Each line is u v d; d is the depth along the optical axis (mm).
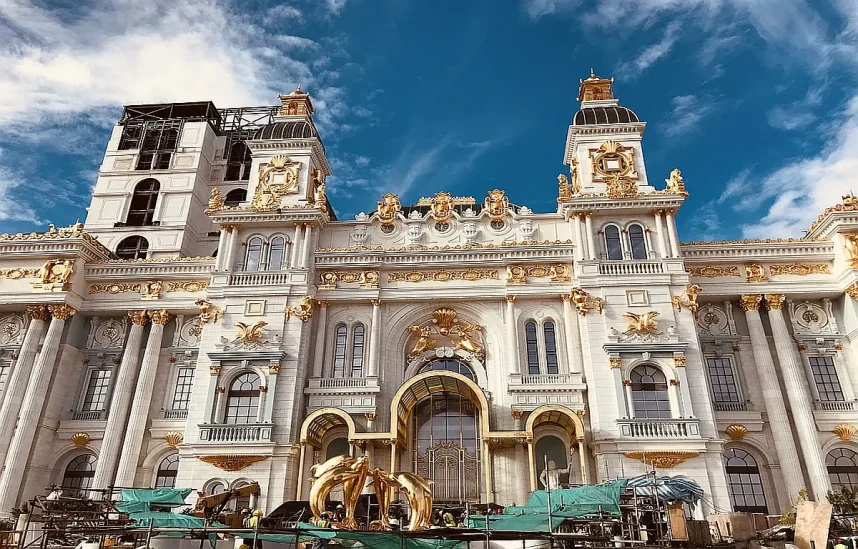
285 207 48531
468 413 43688
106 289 49281
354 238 48969
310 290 45969
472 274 46688
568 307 44625
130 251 59219
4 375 46500
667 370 41125
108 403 46938
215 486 40156
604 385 41031
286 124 53219
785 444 41000
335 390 42938
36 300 46812
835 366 44281
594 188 47625
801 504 27656
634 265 44438
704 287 45719
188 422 42156
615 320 42750
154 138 67062
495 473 40812
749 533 30469
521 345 44375
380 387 43594
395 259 47000
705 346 45250
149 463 44406
